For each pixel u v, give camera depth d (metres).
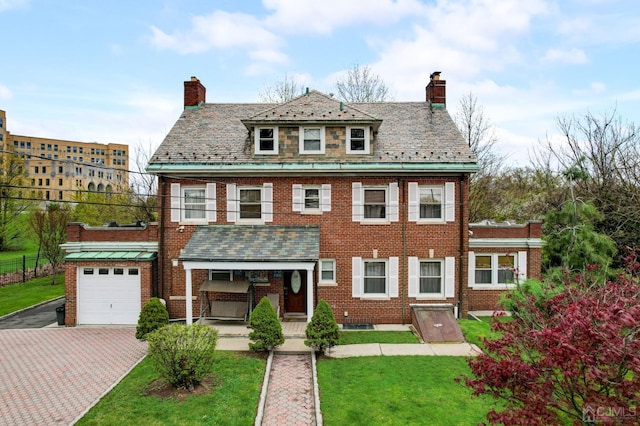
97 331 17.39
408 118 21.66
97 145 109.56
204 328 11.84
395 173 18.56
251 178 18.97
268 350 14.82
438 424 9.70
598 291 7.88
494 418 6.55
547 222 22.20
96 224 33.47
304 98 20.53
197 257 16.62
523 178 40.34
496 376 6.64
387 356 14.35
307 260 16.58
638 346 5.23
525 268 20.19
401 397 11.09
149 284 18.28
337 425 9.72
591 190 25.84
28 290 26.05
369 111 22.36
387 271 18.91
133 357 14.25
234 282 17.95
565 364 5.76
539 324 7.79
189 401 10.71
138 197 39.25
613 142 26.36
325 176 18.80
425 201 18.95
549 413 6.23
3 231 39.41
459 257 18.83
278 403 10.96
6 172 42.81
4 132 94.81
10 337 16.53
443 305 18.45
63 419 9.88
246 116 21.98
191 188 19.03
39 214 30.53
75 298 18.25
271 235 18.22
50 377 12.48
